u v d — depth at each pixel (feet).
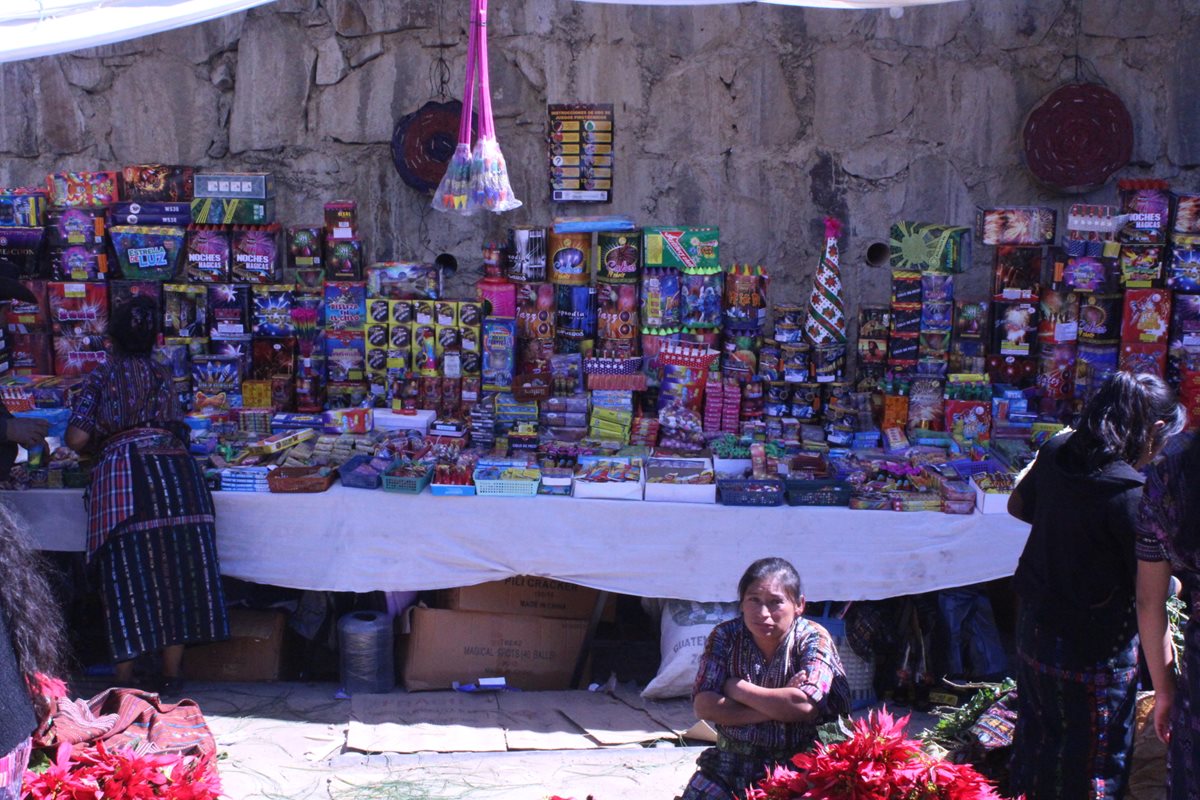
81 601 16.87
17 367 18.08
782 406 17.44
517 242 17.52
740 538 15.08
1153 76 18.26
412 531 15.25
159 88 19.02
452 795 12.56
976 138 18.57
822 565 15.08
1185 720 8.18
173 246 17.76
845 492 15.07
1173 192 16.78
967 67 18.44
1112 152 18.13
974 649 15.15
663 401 17.35
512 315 17.60
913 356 17.33
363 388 17.88
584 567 15.23
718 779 10.24
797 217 18.86
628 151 18.80
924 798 8.50
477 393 17.58
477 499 15.17
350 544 15.31
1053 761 10.03
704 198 18.88
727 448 16.31
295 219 19.20
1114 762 10.03
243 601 16.22
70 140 19.20
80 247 17.99
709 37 18.52
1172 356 16.87
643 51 18.58
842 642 15.07
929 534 14.94
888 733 8.91
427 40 18.69
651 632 17.43
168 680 15.34
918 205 18.76
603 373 17.30
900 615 15.40
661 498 15.21
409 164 18.70
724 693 10.21
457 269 19.21
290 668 16.35
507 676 15.75
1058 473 9.87
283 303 17.88
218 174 17.62
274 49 18.85
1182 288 16.70
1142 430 9.62
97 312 17.93
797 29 18.45
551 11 18.53
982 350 17.44
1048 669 9.96
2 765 6.33
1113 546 9.64
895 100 18.54
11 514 6.98
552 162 18.70
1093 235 16.78
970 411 16.94
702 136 18.75
